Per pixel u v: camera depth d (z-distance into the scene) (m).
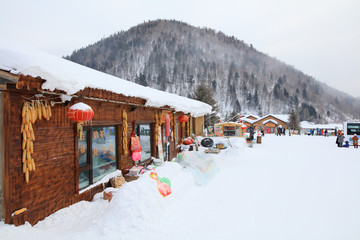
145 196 4.11
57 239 3.20
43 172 3.81
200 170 6.93
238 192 5.73
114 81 6.00
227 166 9.09
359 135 18.70
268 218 4.23
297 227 3.90
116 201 3.83
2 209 3.28
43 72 2.97
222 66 198.12
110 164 5.96
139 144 6.96
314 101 165.62
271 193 5.69
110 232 3.41
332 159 11.07
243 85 152.50
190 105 12.05
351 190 6.00
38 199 3.71
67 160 4.36
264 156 11.77
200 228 3.77
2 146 3.25
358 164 9.77
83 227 3.65
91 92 4.33
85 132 5.06
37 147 3.70
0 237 2.95
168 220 4.00
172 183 5.40
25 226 3.35
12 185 3.24
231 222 4.03
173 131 10.76
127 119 6.61
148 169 6.89
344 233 3.71
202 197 5.31
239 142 14.23
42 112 3.71
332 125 66.31
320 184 6.56
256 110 131.38
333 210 4.66
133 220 3.63
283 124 64.06
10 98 3.23
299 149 15.23
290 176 7.48
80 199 4.68
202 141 14.38
